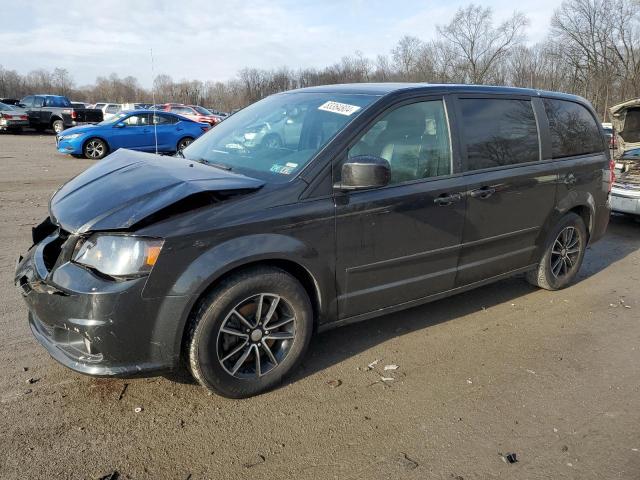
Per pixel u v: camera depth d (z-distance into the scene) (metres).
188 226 2.81
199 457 2.70
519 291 5.18
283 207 3.10
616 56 42.03
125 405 3.09
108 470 2.58
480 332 4.23
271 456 2.72
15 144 19.77
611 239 7.40
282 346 3.31
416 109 3.78
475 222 4.06
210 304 2.93
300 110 3.90
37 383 3.26
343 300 3.48
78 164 14.13
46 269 3.00
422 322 4.38
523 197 4.41
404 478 2.59
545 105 4.75
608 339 4.18
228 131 4.23
